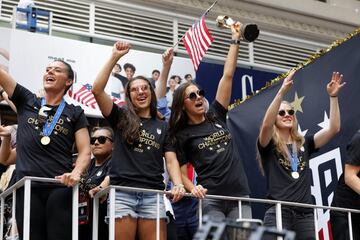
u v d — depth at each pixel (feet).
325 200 23.58
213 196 16.66
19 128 16.48
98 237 17.42
